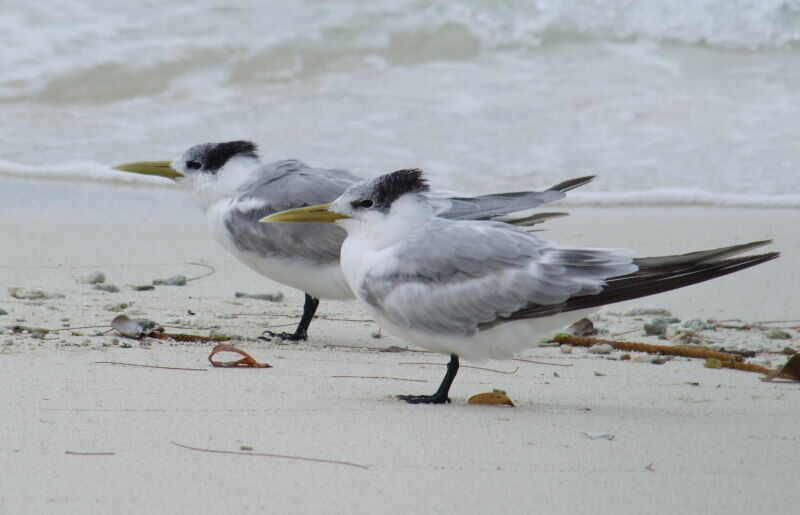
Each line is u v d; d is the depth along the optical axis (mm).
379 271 8820
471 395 9039
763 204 17688
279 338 11258
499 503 6203
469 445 7305
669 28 24328
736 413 8438
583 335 11906
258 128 19812
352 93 21656
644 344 11039
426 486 6449
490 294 8500
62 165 18359
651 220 16891
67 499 6043
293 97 21422
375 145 19219
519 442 7414
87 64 21719
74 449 6895
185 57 22328
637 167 18953
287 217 9031
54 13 23062
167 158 18469
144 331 10781
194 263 14492
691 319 12492
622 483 6598
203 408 8055
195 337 10812
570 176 18312
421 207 9000
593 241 15805
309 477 6535
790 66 23312
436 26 23859
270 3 24078
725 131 20453
